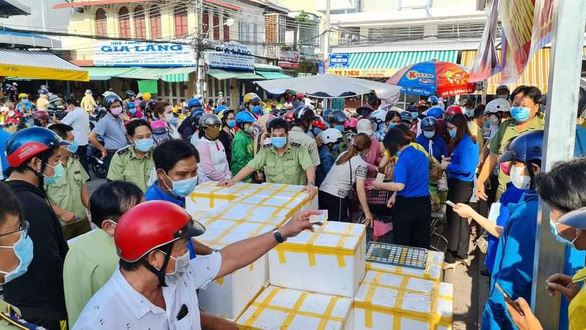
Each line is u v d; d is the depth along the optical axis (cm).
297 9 3109
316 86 687
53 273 206
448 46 1609
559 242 150
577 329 132
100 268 181
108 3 1992
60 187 341
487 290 413
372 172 507
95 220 184
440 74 932
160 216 128
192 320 147
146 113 1006
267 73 2323
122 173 377
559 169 139
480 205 649
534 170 209
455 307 382
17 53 1191
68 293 185
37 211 204
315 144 468
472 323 357
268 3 2414
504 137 395
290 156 411
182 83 2006
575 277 139
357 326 224
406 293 228
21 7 808
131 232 127
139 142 369
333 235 238
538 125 372
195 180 225
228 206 291
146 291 133
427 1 2072
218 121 448
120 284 132
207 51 1894
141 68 2016
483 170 425
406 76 930
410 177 378
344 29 2000
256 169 408
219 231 238
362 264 244
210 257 167
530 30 277
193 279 154
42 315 206
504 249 201
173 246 129
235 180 378
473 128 590
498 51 536
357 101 1772
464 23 1797
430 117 523
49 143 238
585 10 134
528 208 191
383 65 1662
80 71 1230
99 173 932
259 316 206
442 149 537
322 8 2694
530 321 154
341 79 713
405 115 806
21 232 140
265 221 255
